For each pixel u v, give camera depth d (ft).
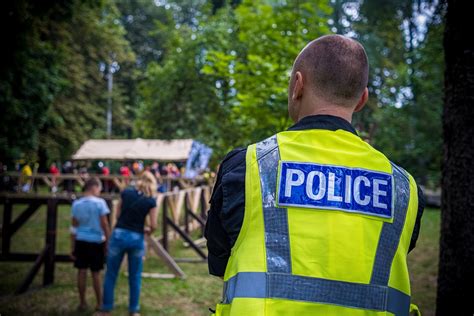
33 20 31.04
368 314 3.80
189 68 28.86
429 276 22.84
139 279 16.12
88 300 18.25
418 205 4.35
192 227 35.86
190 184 60.95
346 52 4.54
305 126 4.43
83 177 66.80
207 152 61.87
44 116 39.88
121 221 15.76
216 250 4.39
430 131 57.21
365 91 4.76
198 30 30.09
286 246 3.90
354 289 3.82
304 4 17.79
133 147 70.13
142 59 145.07
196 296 19.12
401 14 60.34
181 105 30.91
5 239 20.54
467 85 8.92
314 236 3.90
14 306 17.16
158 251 22.40
